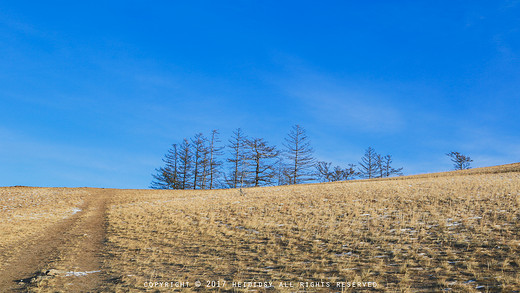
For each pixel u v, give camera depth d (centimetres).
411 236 1284
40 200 3500
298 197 2714
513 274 792
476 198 1948
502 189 2192
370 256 1084
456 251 1037
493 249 1010
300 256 1171
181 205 2819
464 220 1429
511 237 1116
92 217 2514
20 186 4809
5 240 1675
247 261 1162
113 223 2169
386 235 1326
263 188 4306
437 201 1972
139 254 1343
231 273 1033
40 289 911
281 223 1781
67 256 1331
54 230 1998
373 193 2545
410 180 3581
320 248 1246
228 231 1688
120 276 1030
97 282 988
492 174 3625
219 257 1241
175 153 6538
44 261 1275
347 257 1105
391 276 878
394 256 1058
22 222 2259
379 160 7075
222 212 2311
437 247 1104
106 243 1589
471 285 750
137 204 3141
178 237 1645
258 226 1739
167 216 2294
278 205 2395
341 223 1622
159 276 1028
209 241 1520
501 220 1368
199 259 1228
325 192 2895
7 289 952
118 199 3659
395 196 2312
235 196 3250
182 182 6394
